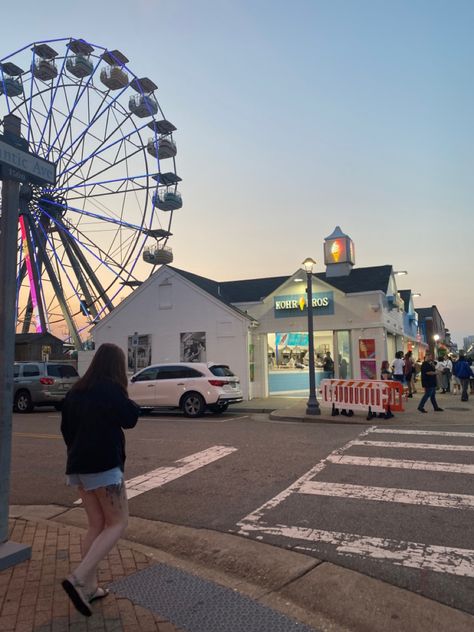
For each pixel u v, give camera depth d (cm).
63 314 3083
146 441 1023
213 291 2341
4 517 414
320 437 1027
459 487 636
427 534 482
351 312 2020
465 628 320
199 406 1471
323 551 448
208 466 788
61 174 3145
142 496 638
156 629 310
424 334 4378
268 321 2144
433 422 1208
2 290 410
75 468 332
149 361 2208
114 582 376
